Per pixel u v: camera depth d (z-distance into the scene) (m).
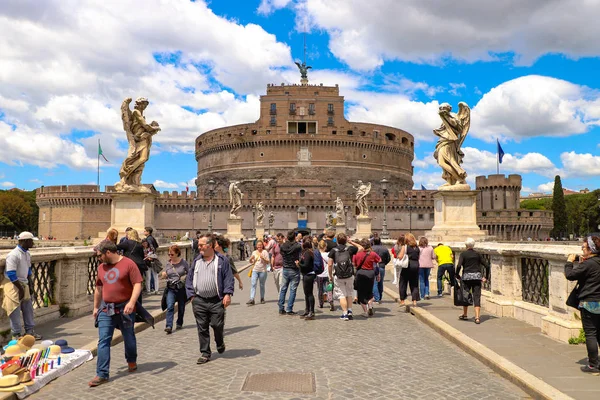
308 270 12.70
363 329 11.27
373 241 16.42
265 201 104.50
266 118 124.88
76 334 9.73
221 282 8.56
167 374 7.56
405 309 13.98
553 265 9.36
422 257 15.43
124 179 17.58
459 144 18.03
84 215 101.19
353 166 123.19
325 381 7.14
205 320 8.46
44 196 105.31
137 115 17.50
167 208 104.38
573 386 6.45
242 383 7.06
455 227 17.38
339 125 124.62
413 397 6.44
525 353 8.14
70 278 11.62
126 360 7.90
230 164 127.19
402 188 133.12
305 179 117.94
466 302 11.10
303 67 139.62
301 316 12.91
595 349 7.01
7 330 8.78
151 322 8.00
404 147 134.88
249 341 10.02
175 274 11.23
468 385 6.93
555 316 9.34
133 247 12.34
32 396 6.55
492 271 12.26
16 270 8.79
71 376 7.43
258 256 15.88
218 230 103.94
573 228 120.75
